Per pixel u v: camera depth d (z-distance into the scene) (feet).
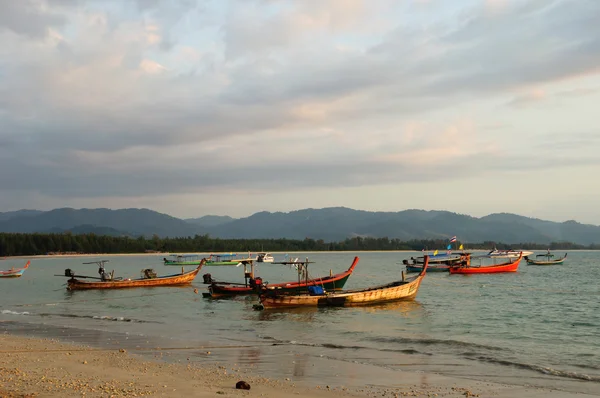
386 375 62.95
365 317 122.83
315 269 413.59
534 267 425.69
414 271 344.90
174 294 187.21
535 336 97.96
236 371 63.52
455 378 61.87
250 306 146.61
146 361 69.41
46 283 264.93
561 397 53.52
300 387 55.57
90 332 99.35
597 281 257.55
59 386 52.70
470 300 167.22
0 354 74.23
